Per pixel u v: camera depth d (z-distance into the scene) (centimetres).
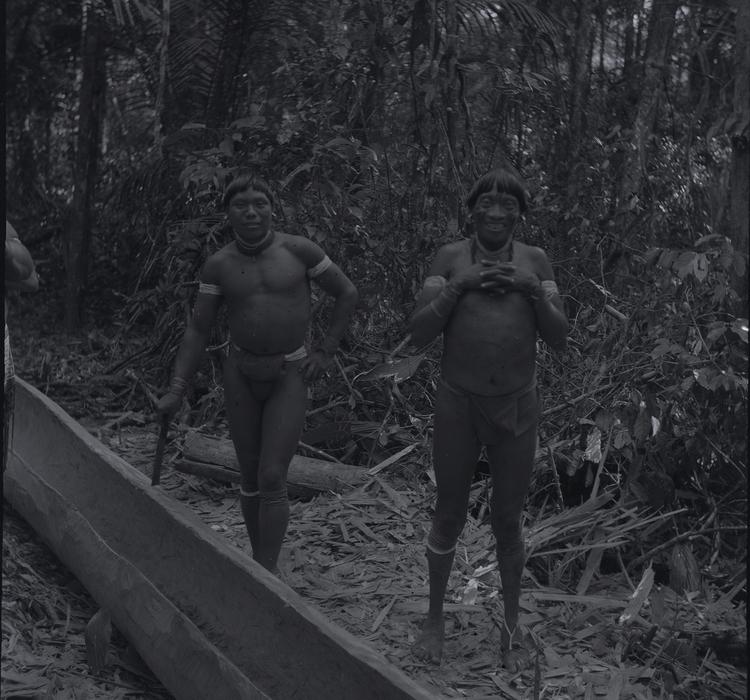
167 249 619
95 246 929
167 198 695
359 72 601
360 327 574
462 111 656
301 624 285
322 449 538
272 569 383
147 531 365
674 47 813
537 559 410
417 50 674
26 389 500
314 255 373
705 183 777
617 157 708
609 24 856
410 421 530
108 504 394
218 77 716
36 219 968
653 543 432
